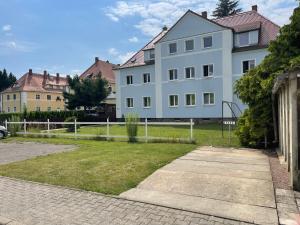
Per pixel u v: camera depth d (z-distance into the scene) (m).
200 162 8.81
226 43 28.67
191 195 5.93
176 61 31.83
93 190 6.41
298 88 6.20
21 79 67.88
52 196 6.16
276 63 11.16
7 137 19.12
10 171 8.42
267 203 5.35
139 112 34.94
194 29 30.58
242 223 4.60
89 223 4.78
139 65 34.59
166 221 4.75
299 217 4.75
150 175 7.42
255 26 28.09
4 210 5.45
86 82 39.78
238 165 8.32
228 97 28.72
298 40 10.98
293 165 6.08
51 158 10.20
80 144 14.08
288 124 7.25
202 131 19.38
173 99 32.25
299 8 10.82
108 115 39.88
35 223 4.84
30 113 30.28
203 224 4.60
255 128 11.38
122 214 5.10
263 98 11.20
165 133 18.09
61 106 70.75
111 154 10.41
